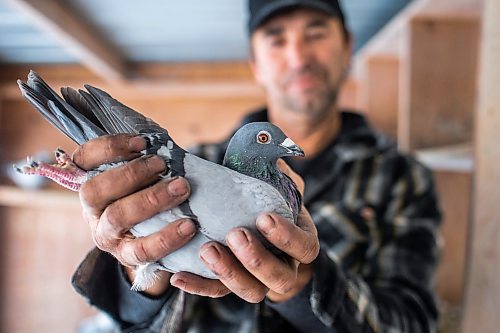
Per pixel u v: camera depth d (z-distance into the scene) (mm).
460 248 2014
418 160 1683
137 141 676
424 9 1850
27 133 3291
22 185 3166
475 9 1838
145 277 725
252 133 773
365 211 1506
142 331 1016
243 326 1349
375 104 2574
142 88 3039
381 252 1428
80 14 2209
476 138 1290
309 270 936
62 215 3398
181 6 2168
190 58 3023
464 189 2021
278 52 1651
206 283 724
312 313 964
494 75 1248
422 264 1396
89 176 688
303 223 784
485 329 1240
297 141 1690
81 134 706
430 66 1948
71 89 716
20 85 678
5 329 3424
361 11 2293
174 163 687
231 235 654
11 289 3416
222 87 2980
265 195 692
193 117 3219
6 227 3408
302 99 1622
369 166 1593
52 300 3422
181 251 684
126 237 693
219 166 708
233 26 2451
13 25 2379
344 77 1807
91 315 3428
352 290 1061
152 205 644
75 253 3404
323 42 1631
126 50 2807
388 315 1153
